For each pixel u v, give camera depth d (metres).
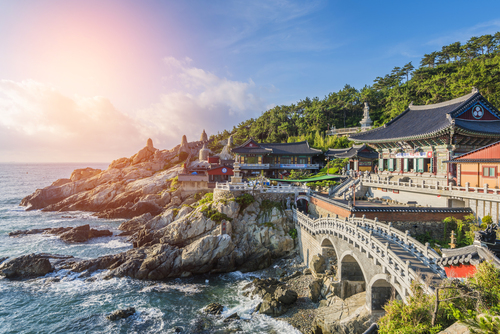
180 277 48.12
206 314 36.44
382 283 27.80
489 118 43.72
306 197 61.16
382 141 50.69
